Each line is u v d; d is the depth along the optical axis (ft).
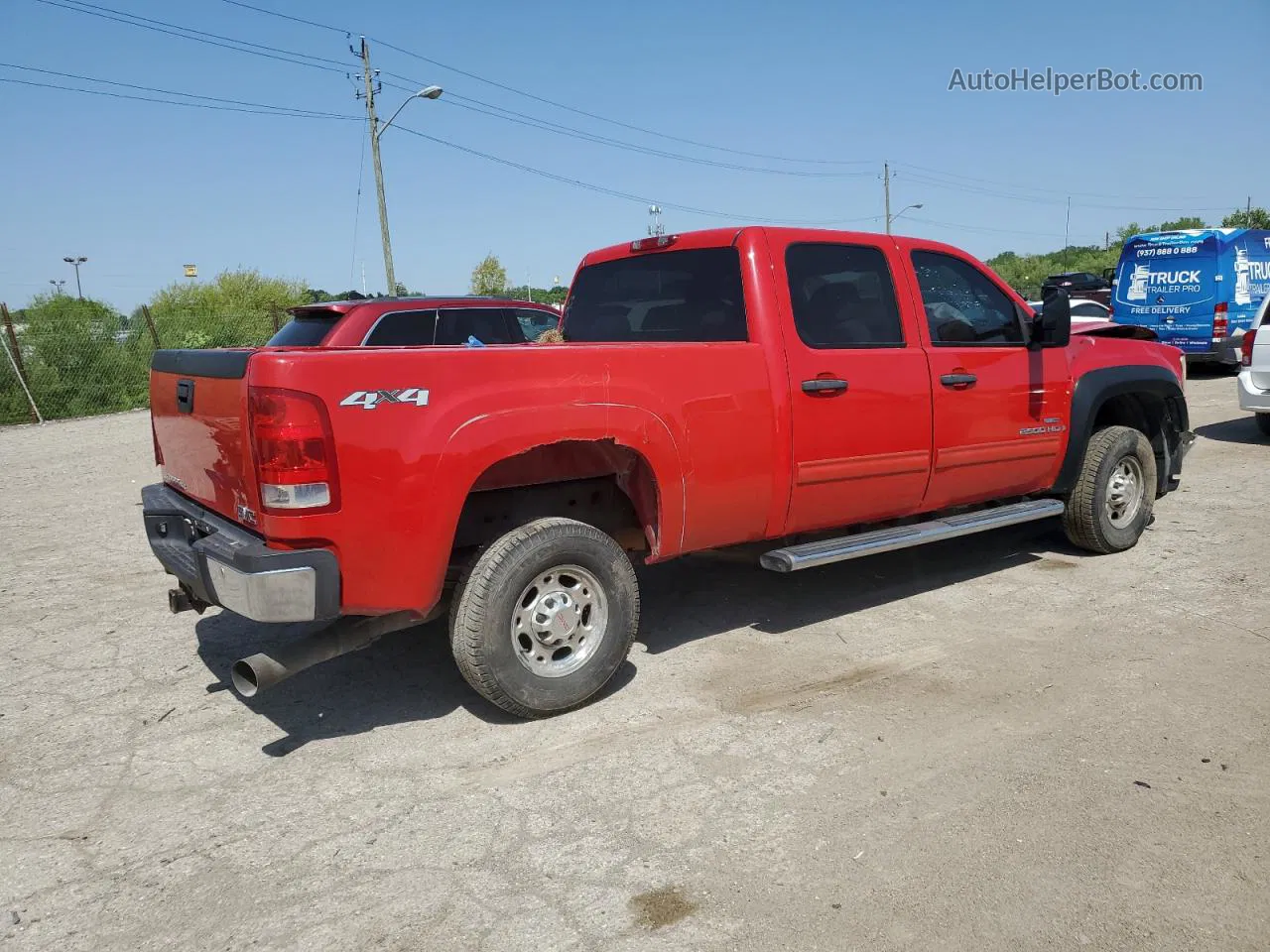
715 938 8.58
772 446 14.62
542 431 12.37
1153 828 10.07
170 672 15.35
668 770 11.68
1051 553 20.74
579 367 12.75
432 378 11.70
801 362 14.93
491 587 12.24
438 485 11.71
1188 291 50.37
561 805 10.94
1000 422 17.74
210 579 11.87
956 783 11.12
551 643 13.00
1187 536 21.45
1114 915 8.71
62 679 15.15
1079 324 23.81
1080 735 12.21
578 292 18.78
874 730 12.55
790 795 10.99
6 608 18.90
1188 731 12.22
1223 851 9.62
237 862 10.03
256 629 17.37
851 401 15.47
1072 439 19.11
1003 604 17.46
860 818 10.46
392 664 15.49
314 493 11.02
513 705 12.74
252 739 12.91
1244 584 17.98
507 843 10.21
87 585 20.44
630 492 14.23
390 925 8.90
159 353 14.67
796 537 16.24
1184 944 8.31
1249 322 50.93
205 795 11.44
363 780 11.67
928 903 8.95
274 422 10.84
